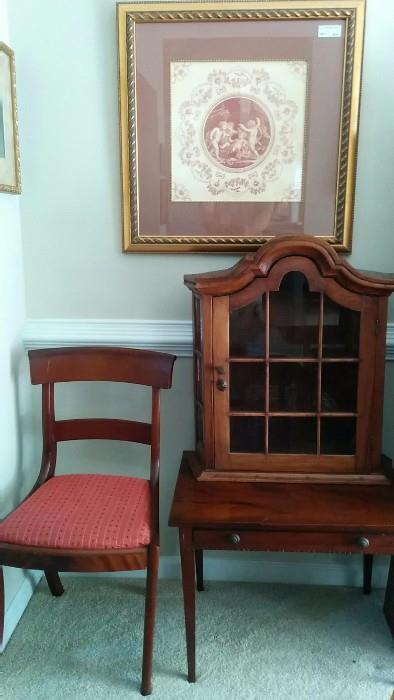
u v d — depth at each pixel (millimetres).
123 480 1600
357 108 1578
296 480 1502
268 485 1491
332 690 1423
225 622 1660
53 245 1733
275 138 1620
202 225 1684
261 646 1569
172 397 1801
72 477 1617
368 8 1544
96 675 1474
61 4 1590
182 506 1384
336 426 1513
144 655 1397
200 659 1522
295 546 1341
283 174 1641
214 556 1862
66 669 1493
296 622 1663
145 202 1674
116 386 1806
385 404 1757
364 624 1656
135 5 1550
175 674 1473
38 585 1843
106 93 1635
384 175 1635
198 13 1540
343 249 1663
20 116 1656
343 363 1475
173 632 1620
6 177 1569
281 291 1435
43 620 1676
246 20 1546
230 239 1677
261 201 1660
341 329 1454
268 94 1595
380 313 1423
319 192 1645
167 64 1587
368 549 1327
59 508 1420
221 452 1519
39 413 1837
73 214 1712
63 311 1771
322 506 1382
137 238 1690
